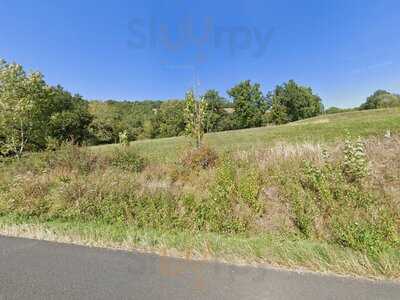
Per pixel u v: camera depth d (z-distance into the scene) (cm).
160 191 598
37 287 306
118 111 6384
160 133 6022
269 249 388
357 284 299
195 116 973
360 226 406
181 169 797
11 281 320
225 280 314
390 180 543
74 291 297
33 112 1205
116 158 927
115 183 636
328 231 446
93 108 5597
